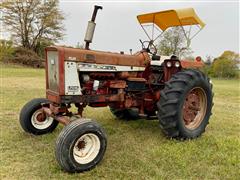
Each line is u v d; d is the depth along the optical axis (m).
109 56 3.78
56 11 36.72
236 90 13.14
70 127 2.95
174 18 4.59
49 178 2.82
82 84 3.59
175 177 2.88
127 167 3.09
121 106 4.18
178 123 3.88
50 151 3.50
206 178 2.88
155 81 4.45
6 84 11.30
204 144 3.87
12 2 34.38
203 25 4.84
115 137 4.20
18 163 3.14
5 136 4.06
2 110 5.80
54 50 3.44
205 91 4.33
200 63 4.92
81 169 2.95
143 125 4.94
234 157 3.37
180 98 3.86
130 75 4.09
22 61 32.16
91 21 3.64
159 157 3.38
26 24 35.56
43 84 11.80
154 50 4.63
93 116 5.59
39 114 4.21
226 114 6.33
